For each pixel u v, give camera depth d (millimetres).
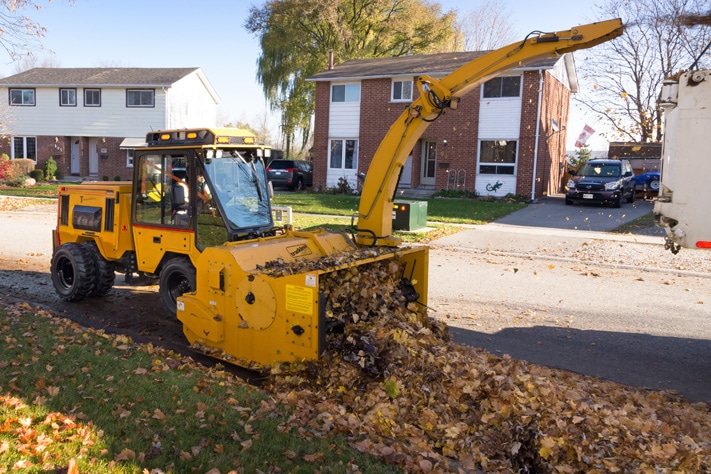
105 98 36406
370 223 7176
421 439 4598
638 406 5590
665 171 5898
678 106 5695
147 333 7629
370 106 29016
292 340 5664
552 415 4676
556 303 9695
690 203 5734
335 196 27172
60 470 3600
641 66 25859
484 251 14258
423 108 6707
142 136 36250
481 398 5094
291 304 5629
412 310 6707
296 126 42531
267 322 5828
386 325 5930
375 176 7074
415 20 39406
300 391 5371
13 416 4227
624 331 8250
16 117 36406
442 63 28500
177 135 7395
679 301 9883
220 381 5539
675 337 8016
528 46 6238
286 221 18531
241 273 5977
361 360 5469
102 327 7824
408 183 30500
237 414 4672
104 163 36938
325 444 4332
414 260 7082
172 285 7586
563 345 7625
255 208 7504
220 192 7164
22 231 16141
